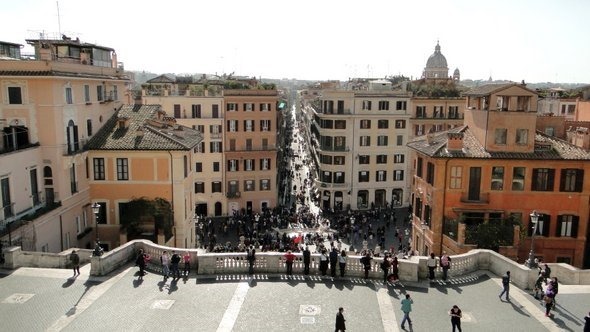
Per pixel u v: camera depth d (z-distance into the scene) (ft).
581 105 202.80
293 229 205.57
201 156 262.88
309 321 75.97
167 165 140.77
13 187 115.44
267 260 94.43
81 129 140.87
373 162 283.18
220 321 75.41
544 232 134.92
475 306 82.84
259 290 86.94
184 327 73.20
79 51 159.84
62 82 129.80
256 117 267.18
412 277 92.84
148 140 143.33
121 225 142.31
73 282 88.94
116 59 177.47
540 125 157.48
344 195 283.18
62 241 129.70
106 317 75.56
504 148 134.00
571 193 132.87
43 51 126.11
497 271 97.25
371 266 94.12
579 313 81.56
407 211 274.36
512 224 129.90
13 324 72.90
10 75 121.29
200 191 266.36
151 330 72.02
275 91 269.03
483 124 136.15
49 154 127.65
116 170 141.59
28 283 88.28
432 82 331.98
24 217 115.44
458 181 133.39
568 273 102.22
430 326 75.10
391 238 212.02
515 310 81.71
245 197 272.10
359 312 79.36
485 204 132.98
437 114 288.71
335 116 275.59
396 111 281.95
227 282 90.22
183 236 143.54
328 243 194.08
